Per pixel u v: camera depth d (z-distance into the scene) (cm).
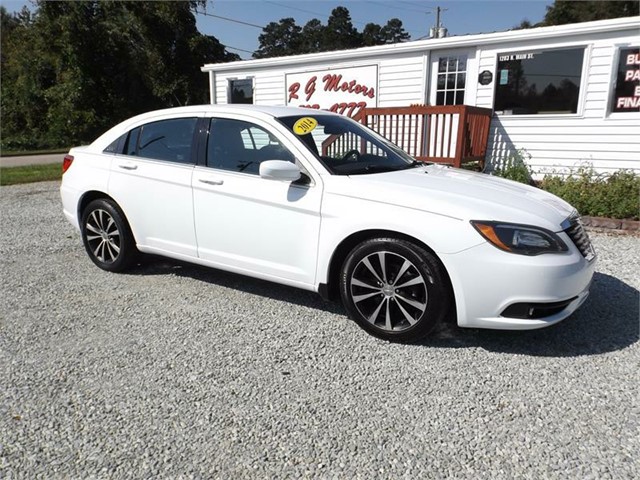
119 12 2894
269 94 1215
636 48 764
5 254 547
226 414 253
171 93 3120
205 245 402
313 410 257
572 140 844
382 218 317
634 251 525
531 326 296
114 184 446
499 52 880
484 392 271
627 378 283
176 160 416
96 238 477
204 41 3231
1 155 2309
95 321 367
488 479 207
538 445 228
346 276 339
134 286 441
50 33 2811
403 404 261
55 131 2844
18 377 289
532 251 292
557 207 332
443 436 235
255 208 367
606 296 405
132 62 2948
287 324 361
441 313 312
